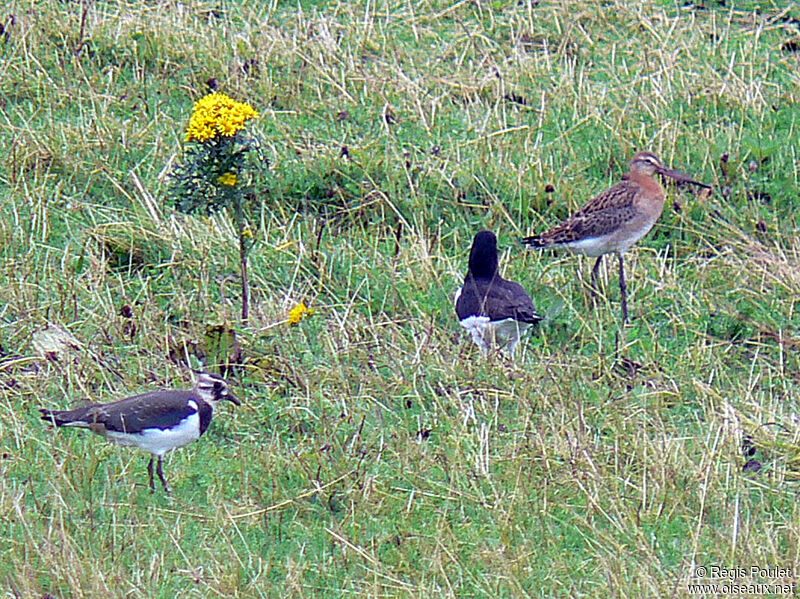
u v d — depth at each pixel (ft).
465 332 43.80
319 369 40.34
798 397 41.42
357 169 51.06
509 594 31.42
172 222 46.96
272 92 55.21
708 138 53.98
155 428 33.68
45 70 54.95
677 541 33.60
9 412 36.86
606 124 55.11
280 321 42.70
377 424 38.14
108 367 39.37
